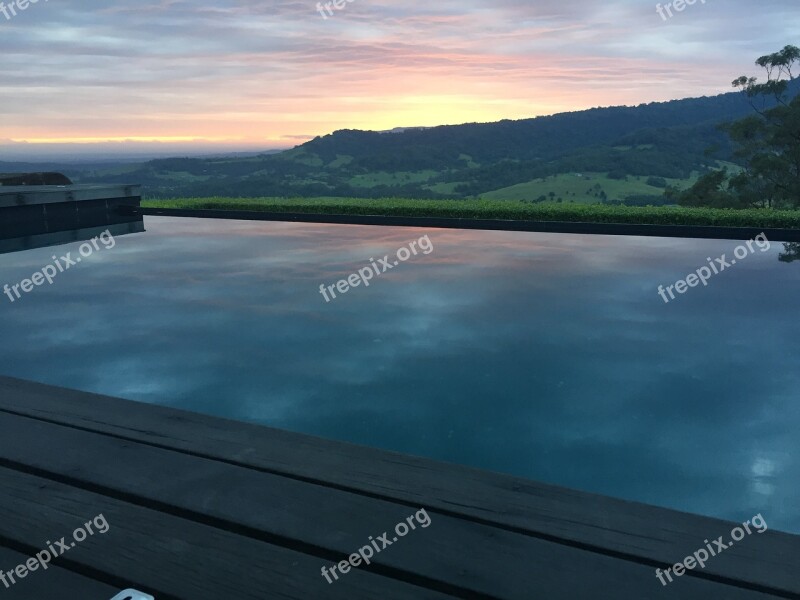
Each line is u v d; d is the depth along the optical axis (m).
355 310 5.46
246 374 3.89
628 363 4.05
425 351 4.32
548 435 3.04
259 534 1.36
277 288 6.32
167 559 1.28
